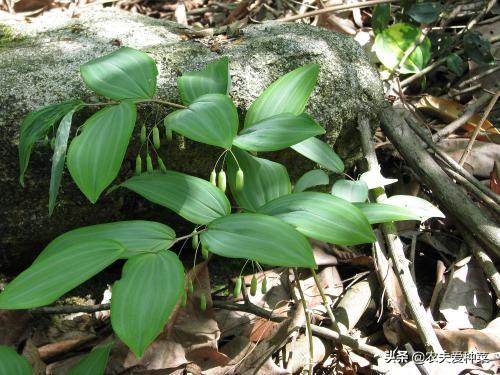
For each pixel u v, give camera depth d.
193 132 0.42
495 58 0.93
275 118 0.47
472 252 0.67
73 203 0.62
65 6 0.98
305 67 0.53
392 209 0.48
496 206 0.68
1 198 0.61
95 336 0.60
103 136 0.43
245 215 0.41
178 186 0.47
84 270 0.38
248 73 0.63
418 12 0.87
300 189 0.56
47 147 0.58
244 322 0.62
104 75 0.48
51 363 0.59
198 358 0.58
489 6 0.94
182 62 0.63
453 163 0.71
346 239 0.43
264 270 0.68
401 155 0.71
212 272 0.68
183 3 1.09
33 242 0.64
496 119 0.85
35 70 0.61
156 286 0.37
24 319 0.61
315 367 0.59
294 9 0.99
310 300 0.64
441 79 0.94
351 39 0.72
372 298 0.65
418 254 0.71
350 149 0.71
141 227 0.44
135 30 0.71
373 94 0.70
